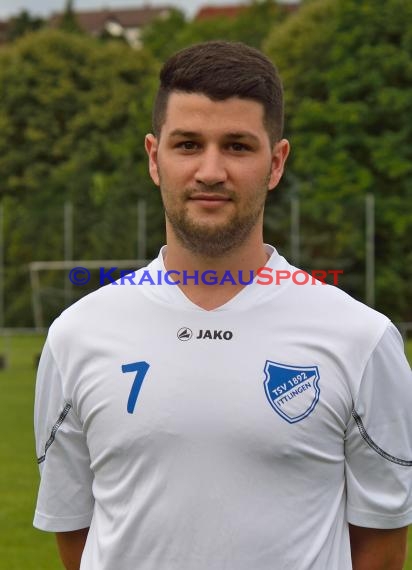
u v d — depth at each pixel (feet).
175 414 8.92
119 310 9.46
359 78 119.55
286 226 111.75
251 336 9.15
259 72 9.02
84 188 141.90
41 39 161.58
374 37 120.16
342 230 109.40
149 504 8.96
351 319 9.29
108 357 9.27
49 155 158.20
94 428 9.27
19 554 26.96
